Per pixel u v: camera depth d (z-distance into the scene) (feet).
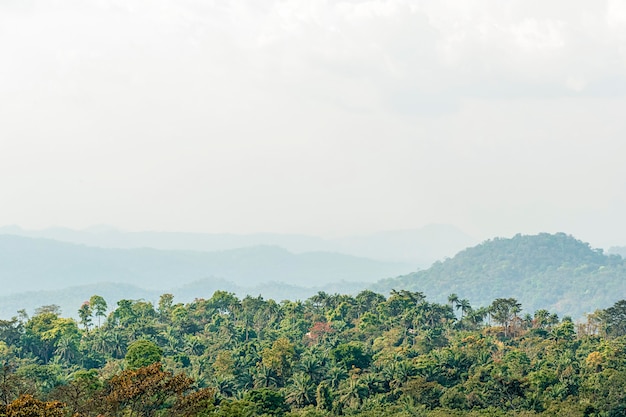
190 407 322.34
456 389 519.19
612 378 501.56
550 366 583.99
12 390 370.94
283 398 500.74
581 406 474.08
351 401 516.73
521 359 613.52
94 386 394.52
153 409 319.06
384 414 473.67
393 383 544.21
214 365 595.88
